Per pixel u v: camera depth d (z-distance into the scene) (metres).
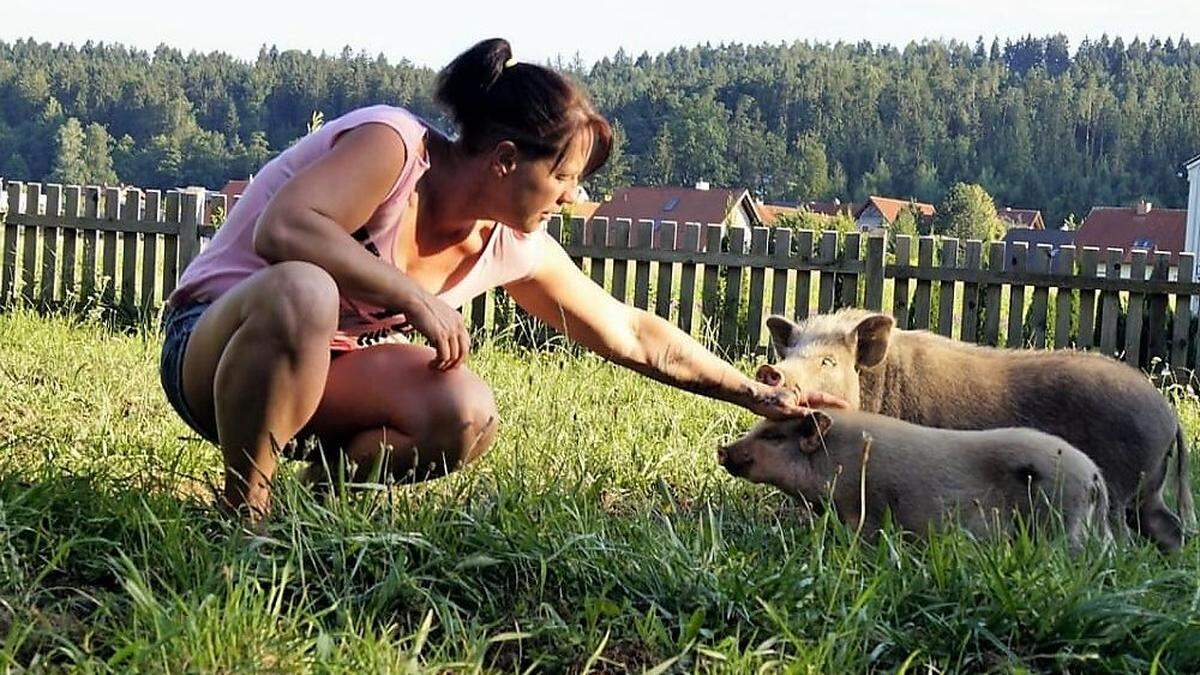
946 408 5.96
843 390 5.89
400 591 3.36
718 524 4.33
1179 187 109.88
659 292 11.68
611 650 3.26
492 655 3.21
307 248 3.48
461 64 3.70
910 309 11.45
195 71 100.00
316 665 2.87
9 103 92.00
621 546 3.66
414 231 3.80
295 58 104.50
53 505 3.68
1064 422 5.82
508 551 3.59
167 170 83.25
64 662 2.90
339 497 3.75
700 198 66.00
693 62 184.25
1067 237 67.50
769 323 6.33
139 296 12.19
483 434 3.92
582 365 8.29
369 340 4.01
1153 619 3.43
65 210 12.26
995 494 4.73
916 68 135.88
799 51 184.88
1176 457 5.90
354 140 3.61
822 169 107.88
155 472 4.52
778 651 3.25
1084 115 119.69
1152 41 184.50
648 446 5.88
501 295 11.35
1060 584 3.52
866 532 4.86
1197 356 11.29
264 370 3.48
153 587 3.31
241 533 3.48
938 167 114.06
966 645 3.39
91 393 6.54
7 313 11.41
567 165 3.70
